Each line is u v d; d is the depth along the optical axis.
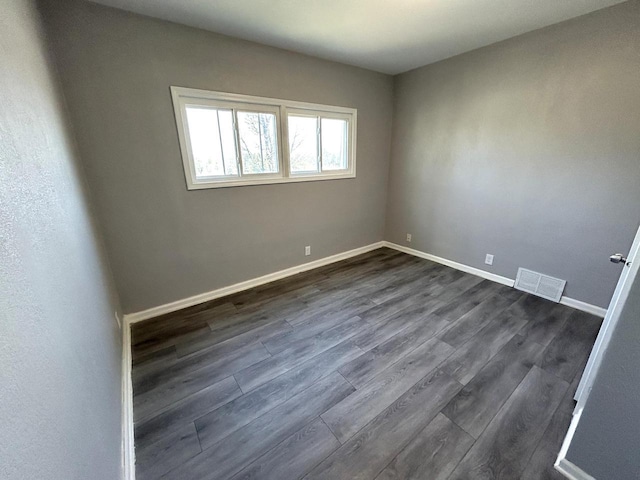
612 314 1.31
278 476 1.24
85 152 2.00
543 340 2.12
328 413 1.54
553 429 1.43
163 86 2.19
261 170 2.90
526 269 2.85
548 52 2.37
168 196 2.40
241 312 2.56
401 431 1.43
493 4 1.98
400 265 3.65
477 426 1.45
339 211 3.68
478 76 2.87
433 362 1.91
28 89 1.01
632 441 1.05
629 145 2.10
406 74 3.55
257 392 1.69
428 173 3.60
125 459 1.24
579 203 2.41
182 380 1.78
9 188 0.60
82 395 0.87
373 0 1.89
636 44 1.96
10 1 0.98
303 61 2.87
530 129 2.60
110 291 1.98
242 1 1.86
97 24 1.88
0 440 0.40
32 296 0.63
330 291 2.96
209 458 1.32
